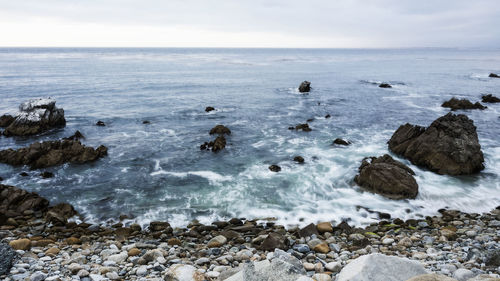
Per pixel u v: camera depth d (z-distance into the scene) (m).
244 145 24.16
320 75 77.62
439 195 15.59
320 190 16.45
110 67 94.94
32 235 12.24
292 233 12.31
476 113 34.25
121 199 15.84
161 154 22.34
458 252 9.81
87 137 26.33
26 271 8.40
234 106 39.25
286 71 88.50
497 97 44.38
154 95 46.72
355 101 42.44
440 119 20.50
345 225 12.60
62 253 10.12
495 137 25.45
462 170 18.08
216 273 8.31
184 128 29.17
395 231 12.18
